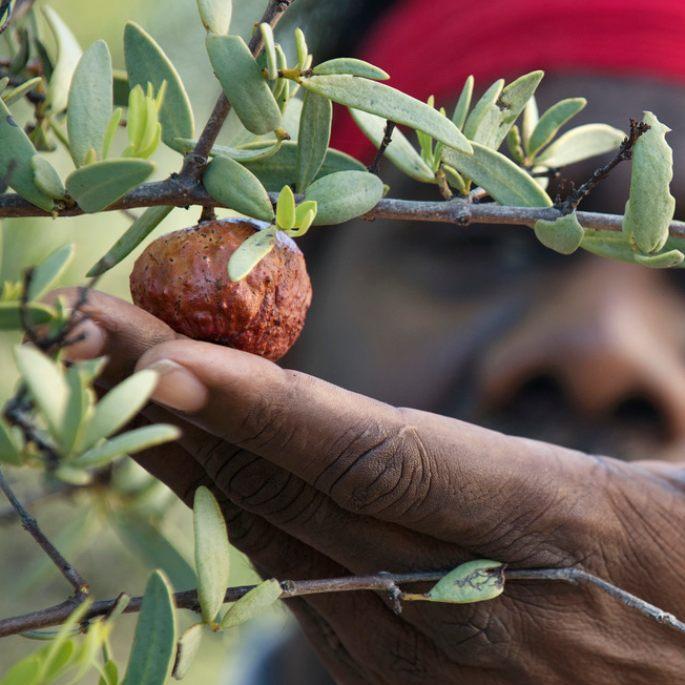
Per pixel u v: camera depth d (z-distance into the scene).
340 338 4.68
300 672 4.93
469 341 4.32
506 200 2.11
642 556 2.38
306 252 4.96
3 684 1.46
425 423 2.12
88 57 1.91
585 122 4.41
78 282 4.15
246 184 1.90
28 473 3.23
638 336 3.99
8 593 4.60
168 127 2.07
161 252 2.06
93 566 4.88
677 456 3.96
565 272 4.20
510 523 2.23
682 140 4.31
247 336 2.07
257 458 2.14
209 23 1.90
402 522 2.18
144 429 1.38
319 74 1.91
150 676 1.70
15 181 1.82
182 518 4.17
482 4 4.63
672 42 4.44
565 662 2.47
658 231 1.94
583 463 2.37
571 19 4.50
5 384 3.42
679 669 2.50
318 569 2.46
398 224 4.55
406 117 1.90
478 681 2.56
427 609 2.40
